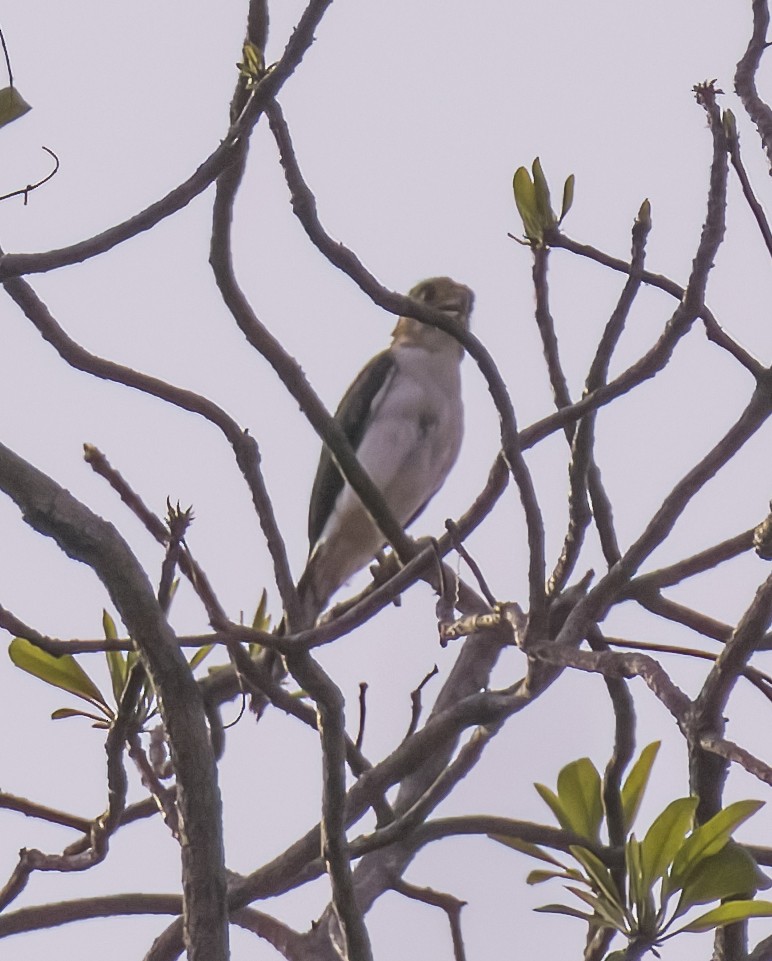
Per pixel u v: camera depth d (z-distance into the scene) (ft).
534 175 25.05
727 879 20.52
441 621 23.31
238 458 24.84
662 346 23.06
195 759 20.88
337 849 21.34
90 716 26.61
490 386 22.40
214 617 21.57
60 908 27.30
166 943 26.96
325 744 21.50
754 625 19.39
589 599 22.63
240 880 24.98
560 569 25.46
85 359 24.50
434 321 22.49
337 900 21.31
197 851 20.70
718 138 22.13
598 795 22.54
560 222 25.11
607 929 24.14
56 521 20.66
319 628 21.99
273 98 21.47
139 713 26.18
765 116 24.45
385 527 25.94
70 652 21.16
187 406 24.98
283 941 27.61
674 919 20.83
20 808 26.66
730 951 21.89
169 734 20.98
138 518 25.34
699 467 22.47
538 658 21.43
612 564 26.53
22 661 26.58
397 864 27.50
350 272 22.50
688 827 20.58
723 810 20.43
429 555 22.86
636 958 20.85
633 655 20.34
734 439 22.57
